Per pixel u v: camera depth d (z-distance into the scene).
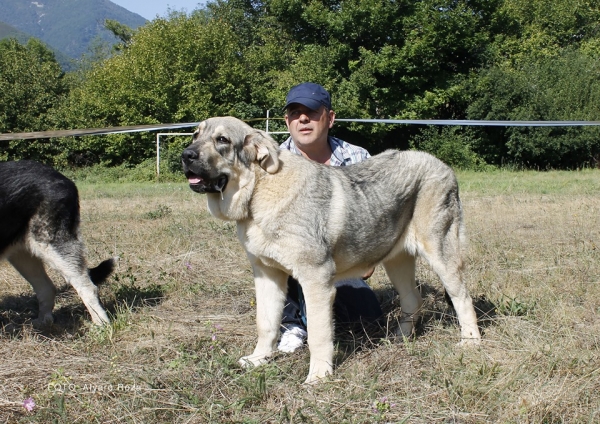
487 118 26.77
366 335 4.70
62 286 6.33
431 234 4.60
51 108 28.31
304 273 3.99
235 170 3.98
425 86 28.19
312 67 27.31
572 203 12.06
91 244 8.14
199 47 27.38
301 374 4.11
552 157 26.70
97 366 4.15
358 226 4.25
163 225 9.45
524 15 37.09
